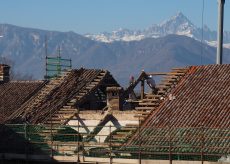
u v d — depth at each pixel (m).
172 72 63.09
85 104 68.94
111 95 65.25
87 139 60.03
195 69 62.53
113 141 55.78
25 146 59.03
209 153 50.25
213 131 52.22
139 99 69.31
